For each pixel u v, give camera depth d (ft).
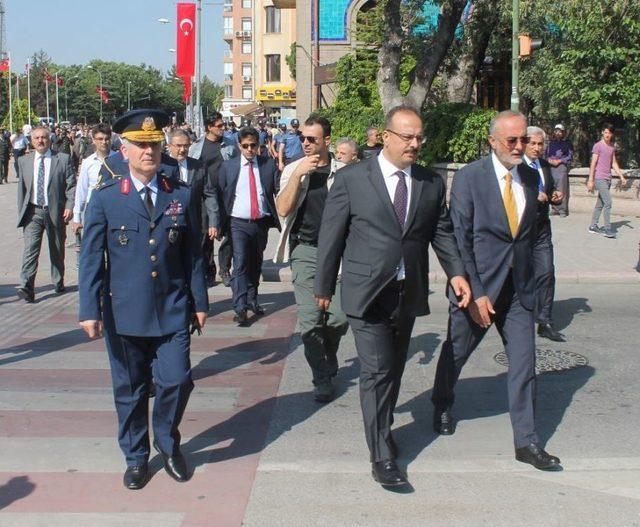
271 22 197.26
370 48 84.89
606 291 35.06
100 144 32.53
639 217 57.06
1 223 56.75
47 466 16.74
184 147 29.71
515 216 16.57
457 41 70.64
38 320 29.81
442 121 61.93
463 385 22.21
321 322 20.47
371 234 15.55
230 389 21.90
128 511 14.67
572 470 16.42
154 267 15.31
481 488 15.60
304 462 16.84
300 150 70.49
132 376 15.70
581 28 57.77
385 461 15.57
